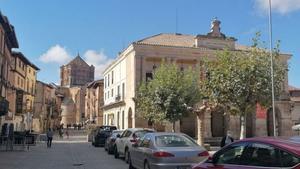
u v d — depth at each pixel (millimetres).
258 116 48812
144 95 37469
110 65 61531
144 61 47875
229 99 24922
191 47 48812
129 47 49438
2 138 33719
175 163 12375
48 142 34469
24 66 58781
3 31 36719
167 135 13711
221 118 50062
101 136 35219
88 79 149875
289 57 51219
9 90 46469
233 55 25156
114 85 59188
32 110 65812
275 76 24938
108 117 62562
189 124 47906
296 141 6430
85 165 18750
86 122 100312
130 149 16344
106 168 17422
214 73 25250
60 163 19719
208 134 46688
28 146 31453
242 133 25422
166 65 37688
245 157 6980
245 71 24266
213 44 50312
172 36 54031
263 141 6746
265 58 24734
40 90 75000
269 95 24750
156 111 33750
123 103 52531
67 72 147125
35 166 18344
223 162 7453
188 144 13250
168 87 33219
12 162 20109
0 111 34625
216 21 50969
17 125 51844
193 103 33719
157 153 12602
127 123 49781
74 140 51312
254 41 25172
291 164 5930
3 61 38219
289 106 51375
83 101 127375
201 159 12609
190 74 34438
